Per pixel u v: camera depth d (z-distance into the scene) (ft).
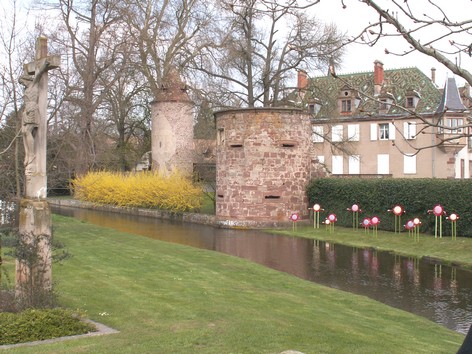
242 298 35.40
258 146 88.99
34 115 28.02
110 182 134.92
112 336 24.11
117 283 37.91
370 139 149.69
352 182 83.92
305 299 37.63
